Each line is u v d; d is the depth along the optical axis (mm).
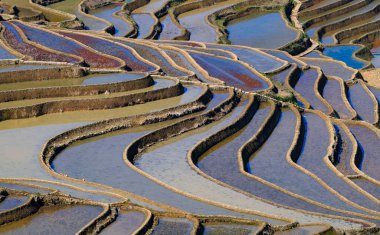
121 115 82125
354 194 69125
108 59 100688
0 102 83375
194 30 140875
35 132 77250
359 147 83062
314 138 83438
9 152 72000
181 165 72125
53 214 57875
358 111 97500
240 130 83562
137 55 105500
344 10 160875
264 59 115188
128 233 55312
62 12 139875
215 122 84500
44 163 69438
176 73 99812
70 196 60344
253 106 89562
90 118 81438
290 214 60688
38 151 72250
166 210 59125
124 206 59125
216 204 61656
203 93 89312
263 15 154750
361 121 89562
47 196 59281
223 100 89312
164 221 57469
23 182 63688
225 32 140250
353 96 103812
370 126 88438
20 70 90062
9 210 56906
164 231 55812
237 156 75750
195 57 111312
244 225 57375
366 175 74188
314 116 90625
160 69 98875
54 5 151625
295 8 159250
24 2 148750
